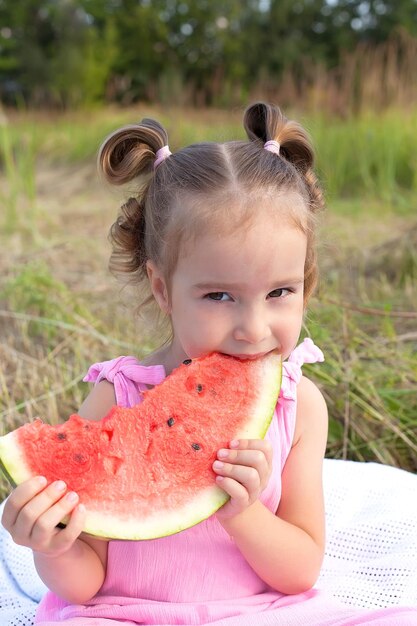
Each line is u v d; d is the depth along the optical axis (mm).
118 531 1523
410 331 4070
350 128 9117
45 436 1586
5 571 2264
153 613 1729
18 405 3311
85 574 1749
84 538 1802
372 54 10477
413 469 3014
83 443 1598
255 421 1663
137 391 1892
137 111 13977
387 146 8352
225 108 13578
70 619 1706
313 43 30359
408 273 4941
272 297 1683
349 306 3490
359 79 10617
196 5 28375
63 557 1708
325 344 3367
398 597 2027
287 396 1881
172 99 14000
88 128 12953
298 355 1980
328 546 2283
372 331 4031
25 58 26312
